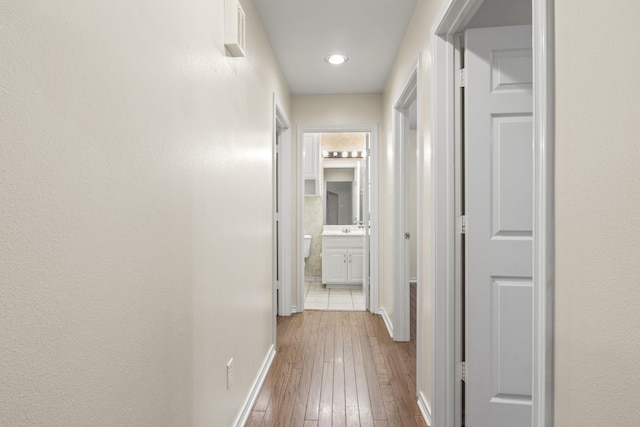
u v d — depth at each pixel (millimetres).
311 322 3754
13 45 581
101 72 792
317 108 4023
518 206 1731
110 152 825
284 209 3971
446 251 1819
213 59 1492
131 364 911
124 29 875
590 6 739
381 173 3961
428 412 1979
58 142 674
